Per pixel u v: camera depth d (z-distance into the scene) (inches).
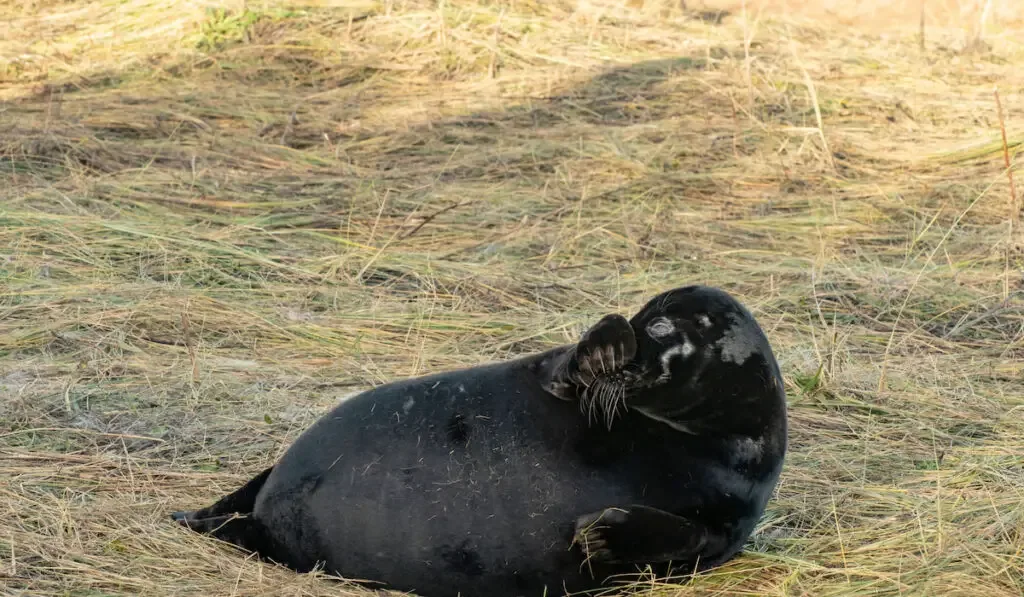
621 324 511.5
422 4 1775.3
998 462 735.1
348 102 1544.0
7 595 551.8
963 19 2042.3
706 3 2074.3
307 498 565.3
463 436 554.3
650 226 1158.3
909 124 1472.7
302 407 796.0
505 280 1040.8
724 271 1080.2
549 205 1233.4
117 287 976.9
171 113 1467.8
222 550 597.9
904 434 789.9
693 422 547.8
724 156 1355.8
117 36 1755.7
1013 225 1164.5
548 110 1512.1
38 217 1101.7
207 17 1750.7
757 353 559.2
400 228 1159.0
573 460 542.9
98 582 569.6
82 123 1417.3
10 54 1663.4
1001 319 986.7
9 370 832.9
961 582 592.1
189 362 859.4
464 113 1512.1
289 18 1731.1
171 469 706.8
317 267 1059.3
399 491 550.6
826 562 621.6
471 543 545.3
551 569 546.3
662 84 1579.7
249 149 1373.0
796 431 789.9
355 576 564.7
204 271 1034.7
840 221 1192.2
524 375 567.8
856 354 920.9
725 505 547.8
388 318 956.0
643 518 522.3
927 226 1153.4
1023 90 1627.7
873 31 1974.7
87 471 695.1
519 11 1828.2
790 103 1497.3
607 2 1947.6
